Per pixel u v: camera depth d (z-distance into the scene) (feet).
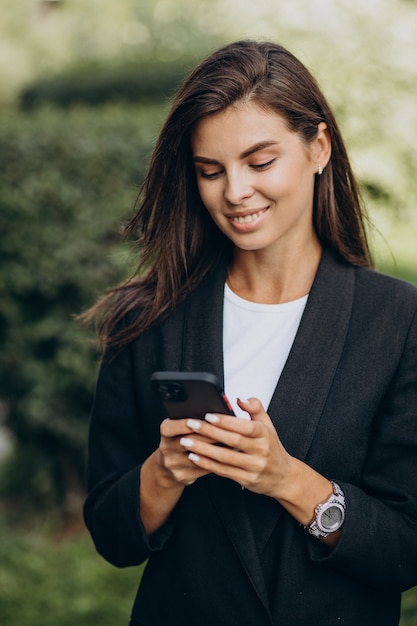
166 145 5.42
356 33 25.50
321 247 5.68
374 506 5.17
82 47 42.50
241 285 5.68
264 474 4.82
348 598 5.27
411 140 25.36
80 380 13.32
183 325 5.67
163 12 39.45
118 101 27.71
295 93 5.09
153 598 5.57
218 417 4.65
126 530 5.45
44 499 14.28
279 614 5.16
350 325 5.35
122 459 5.92
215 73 5.03
